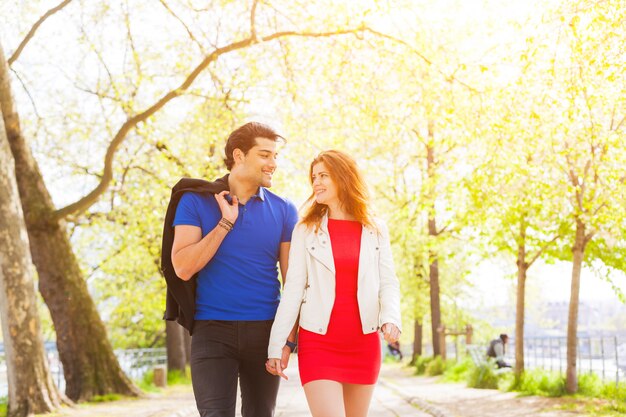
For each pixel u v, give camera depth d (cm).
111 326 3788
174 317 434
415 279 3316
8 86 1437
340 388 418
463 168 1563
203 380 416
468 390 1675
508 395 1462
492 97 1350
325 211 450
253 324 423
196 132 2252
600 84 1127
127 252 2795
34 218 1524
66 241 1573
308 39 1695
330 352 422
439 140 1521
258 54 1825
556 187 1302
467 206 1503
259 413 439
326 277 430
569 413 1080
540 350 1781
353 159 449
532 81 1211
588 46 1077
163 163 2325
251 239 429
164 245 429
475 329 3675
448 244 2959
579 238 1371
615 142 1144
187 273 411
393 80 1641
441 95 1492
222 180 440
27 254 1205
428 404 1321
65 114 2377
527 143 1286
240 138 434
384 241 446
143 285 3142
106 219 2467
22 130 1496
